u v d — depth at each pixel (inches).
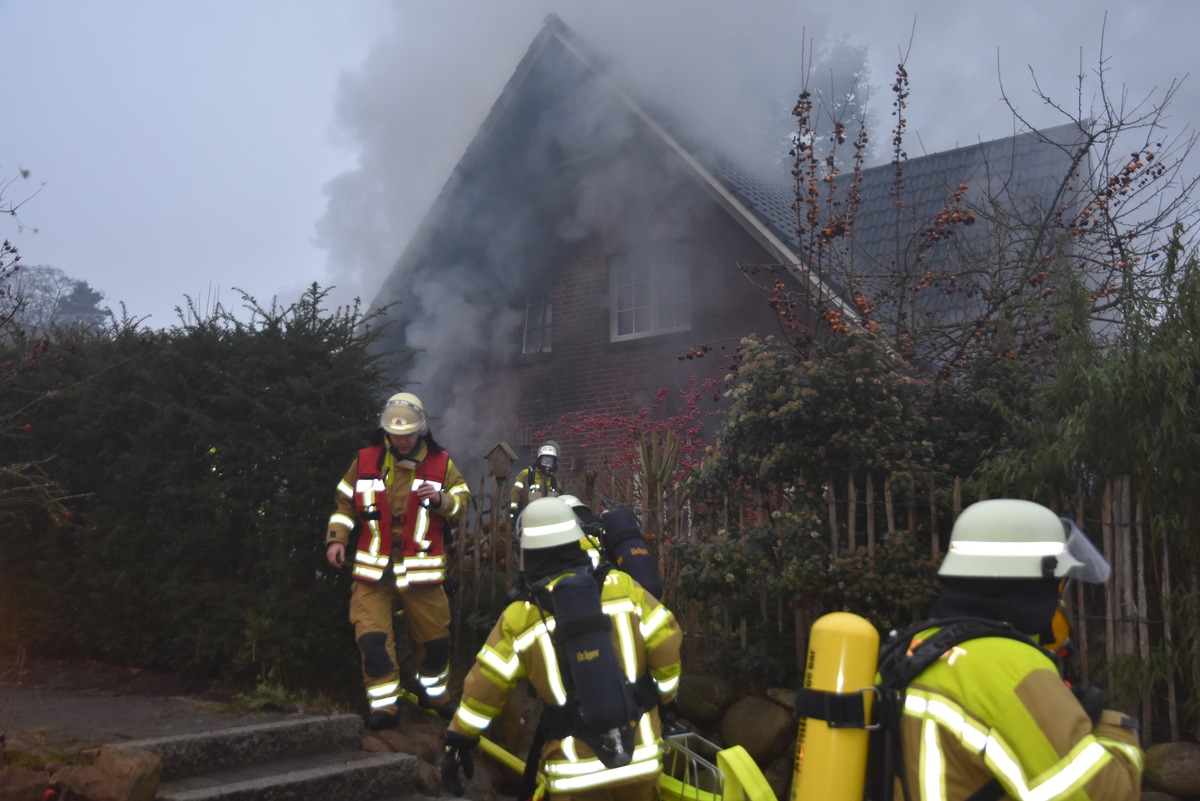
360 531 209.2
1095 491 202.2
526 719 210.7
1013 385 245.9
